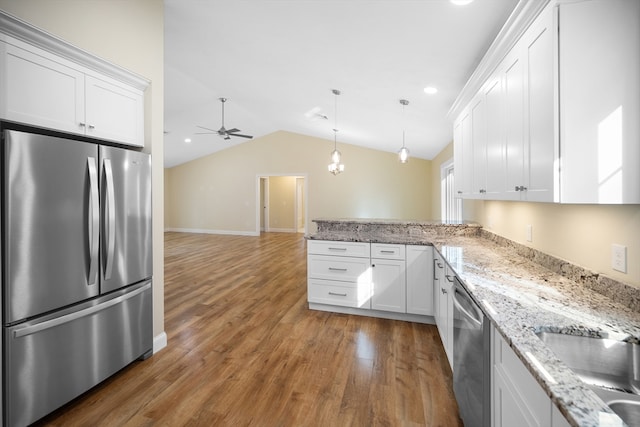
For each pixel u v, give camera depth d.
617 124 1.16
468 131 2.62
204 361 2.32
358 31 2.42
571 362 1.04
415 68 2.85
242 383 2.05
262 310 3.38
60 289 1.73
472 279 1.65
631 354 1.01
